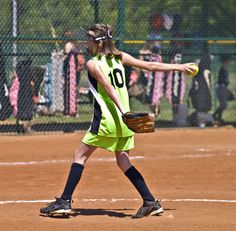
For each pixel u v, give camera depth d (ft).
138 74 162.20
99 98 68.28
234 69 173.27
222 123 171.22
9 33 155.22
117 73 69.05
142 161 117.91
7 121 153.28
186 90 168.25
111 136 68.49
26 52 152.87
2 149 131.13
